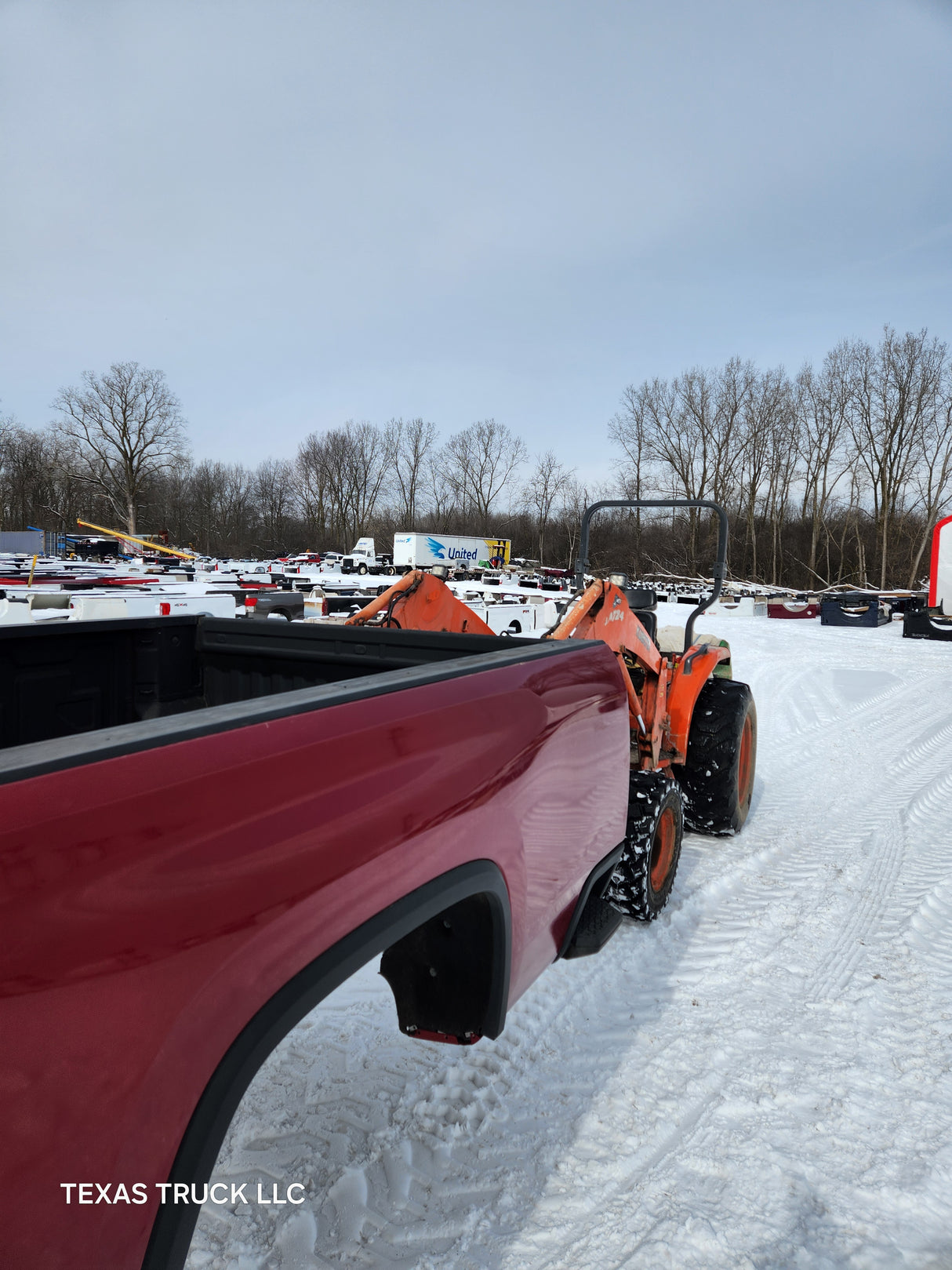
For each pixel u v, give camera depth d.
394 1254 1.72
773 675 11.41
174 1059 0.89
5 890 0.77
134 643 2.56
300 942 1.04
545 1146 2.09
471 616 3.45
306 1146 2.06
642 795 3.32
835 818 5.07
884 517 46.25
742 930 3.45
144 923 0.87
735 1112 2.24
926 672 11.73
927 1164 2.04
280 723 1.11
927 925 3.50
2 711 2.17
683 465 57.31
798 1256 1.75
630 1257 1.74
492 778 1.49
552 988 2.92
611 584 3.61
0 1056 0.75
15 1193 0.76
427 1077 2.37
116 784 0.88
